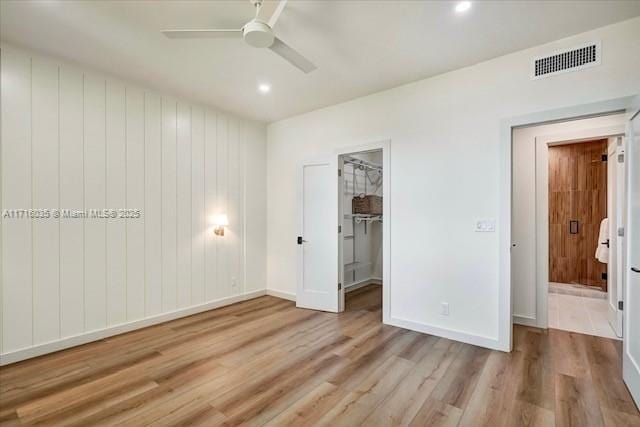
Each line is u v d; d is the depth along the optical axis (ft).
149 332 10.96
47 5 7.04
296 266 14.73
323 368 8.34
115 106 10.77
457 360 8.75
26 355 8.91
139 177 11.39
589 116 8.23
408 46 8.80
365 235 19.04
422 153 10.89
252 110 14.08
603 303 14.74
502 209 9.31
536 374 7.97
